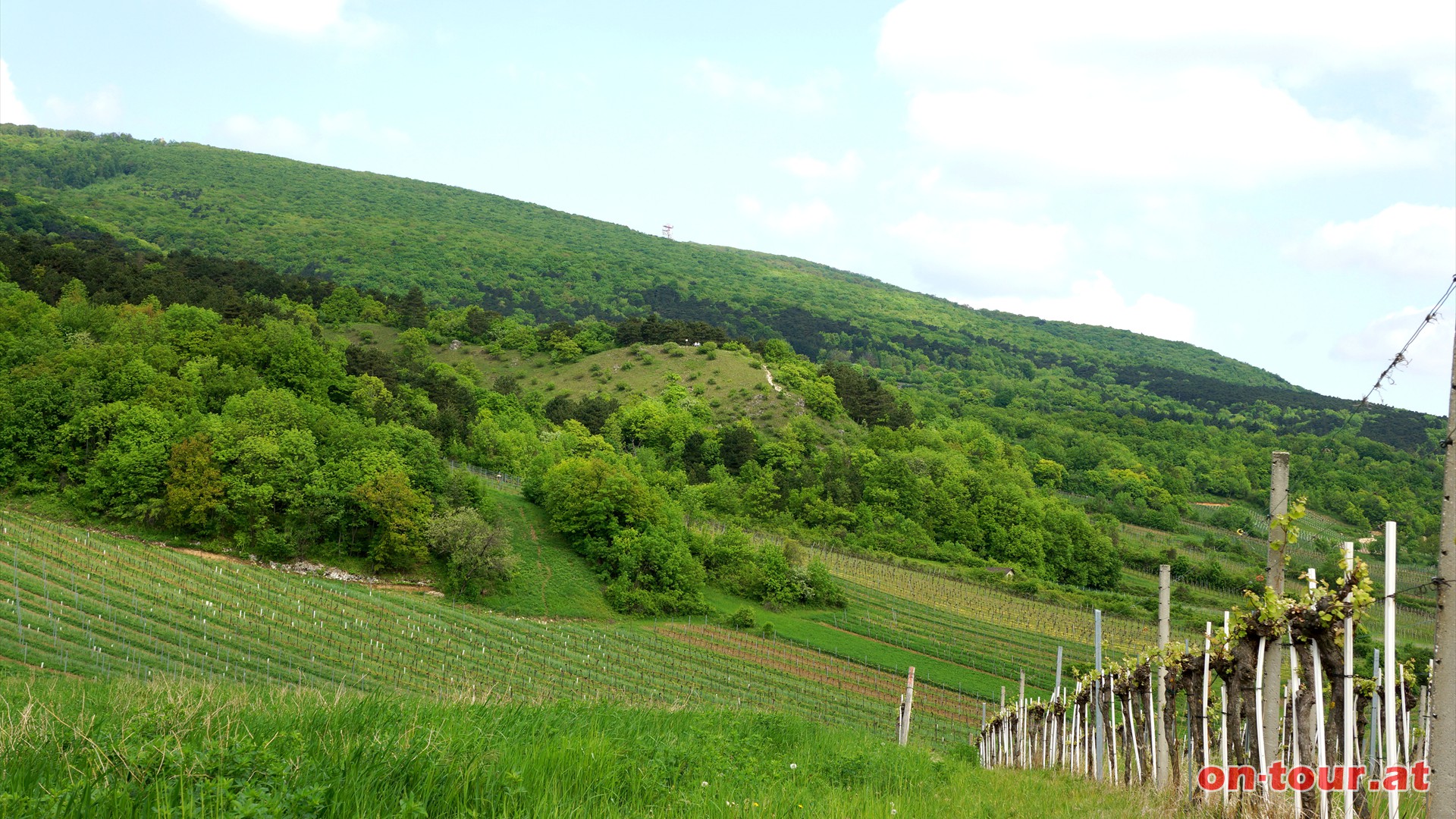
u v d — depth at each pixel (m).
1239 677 10.99
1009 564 120.88
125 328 115.25
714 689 61.84
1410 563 68.38
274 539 74.19
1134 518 147.75
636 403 174.25
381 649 58.75
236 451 76.69
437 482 87.06
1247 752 11.04
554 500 90.81
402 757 7.36
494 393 156.50
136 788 5.93
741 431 150.62
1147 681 14.54
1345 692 9.11
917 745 28.14
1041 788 14.35
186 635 53.41
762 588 89.81
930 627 85.75
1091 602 97.06
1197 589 100.25
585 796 8.01
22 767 6.22
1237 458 174.00
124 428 78.12
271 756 6.52
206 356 111.44
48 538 66.62
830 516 128.25
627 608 81.75
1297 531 11.46
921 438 177.12
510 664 60.69
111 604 55.97
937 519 132.00
